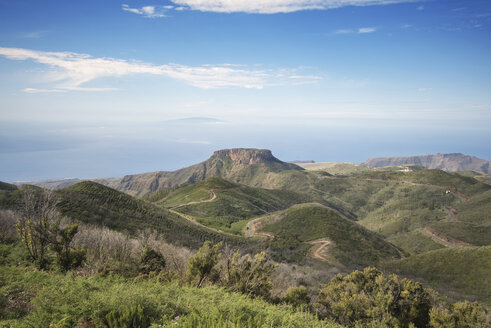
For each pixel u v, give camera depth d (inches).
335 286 927.0
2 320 323.3
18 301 377.4
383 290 821.2
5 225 1080.2
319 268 2181.3
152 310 355.3
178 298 400.8
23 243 814.5
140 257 885.8
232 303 412.8
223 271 821.9
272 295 922.7
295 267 2023.9
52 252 828.0
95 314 325.1
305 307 797.9
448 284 2078.0
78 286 400.5
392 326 709.3
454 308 835.4
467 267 2166.6
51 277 483.2
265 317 390.3
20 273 494.6
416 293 805.9
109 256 900.0
